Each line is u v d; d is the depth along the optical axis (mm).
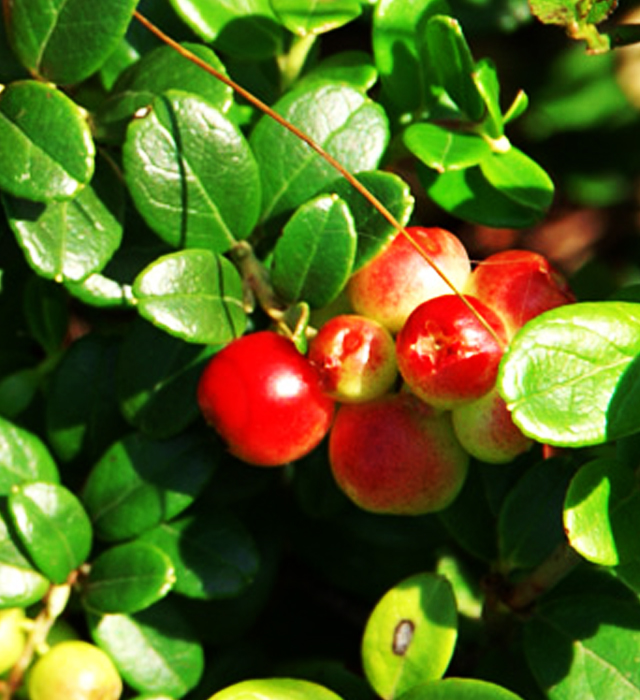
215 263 148
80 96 162
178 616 159
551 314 137
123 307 157
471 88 155
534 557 163
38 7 147
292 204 154
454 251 148
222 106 151
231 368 143
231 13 162
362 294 148
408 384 144
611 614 157
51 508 152
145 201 149
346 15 158
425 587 152
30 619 155
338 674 160
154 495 156
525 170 159
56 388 163
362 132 154
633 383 136
